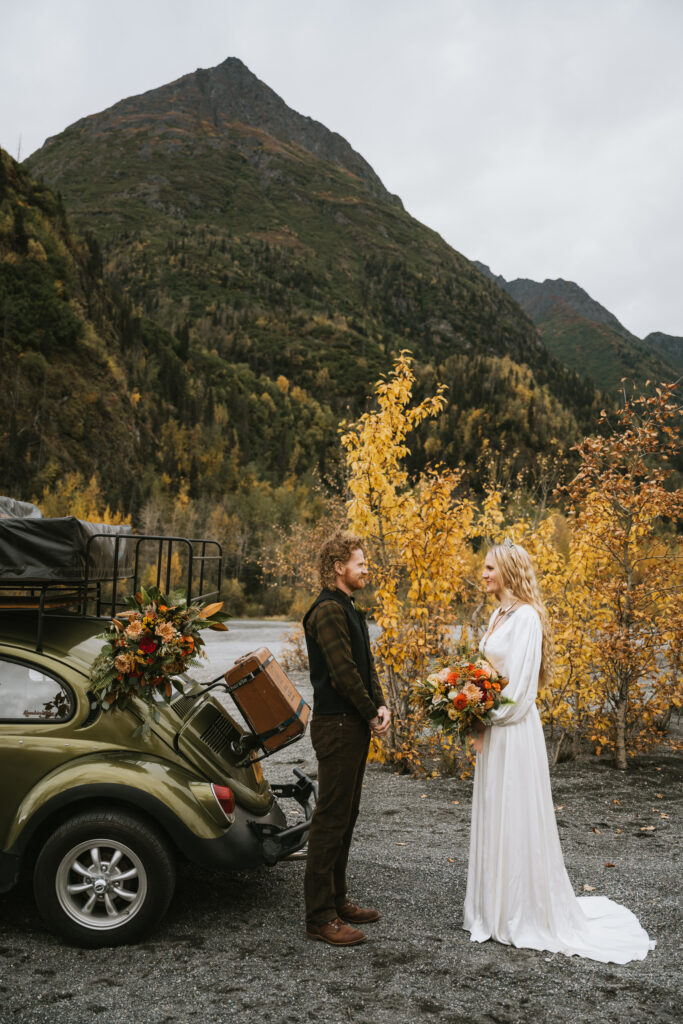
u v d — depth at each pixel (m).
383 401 7.35
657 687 7.84
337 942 3.43
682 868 4.72
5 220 116.69
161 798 3.40
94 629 4.14
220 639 22.39
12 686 3.63
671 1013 2.87
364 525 7.33
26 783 3.46
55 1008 2.83
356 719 3.54
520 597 3.85
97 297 134.50
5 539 3.54
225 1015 2.80
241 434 145.50
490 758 3.64
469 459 118.50
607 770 7.49
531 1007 2.90
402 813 6.00
